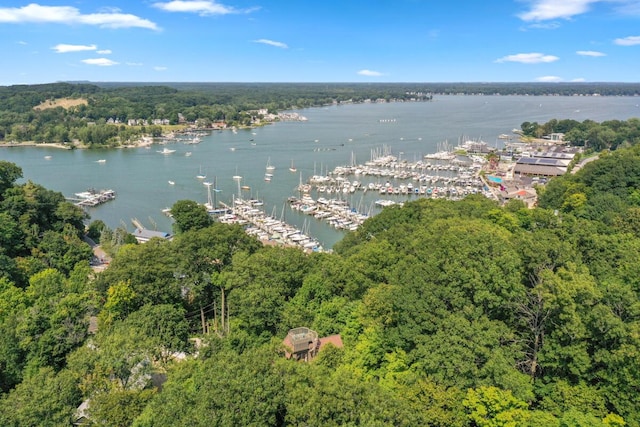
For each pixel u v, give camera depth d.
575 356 49.25
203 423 41.75
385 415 41.66
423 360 51.22
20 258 110.62
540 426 43.84
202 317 84.38
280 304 76.25
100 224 171.75
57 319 70.88
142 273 81.06
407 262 71.75
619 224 93.62
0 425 48.19
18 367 68.06
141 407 50.44
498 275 56.84
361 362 57.44
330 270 82.81
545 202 163.75
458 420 45.38
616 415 45.34
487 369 48.03
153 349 61.03
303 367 50.03
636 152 169.62
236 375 46.44
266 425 43.44
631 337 46.38
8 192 135.75
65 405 51.00
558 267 61.97
